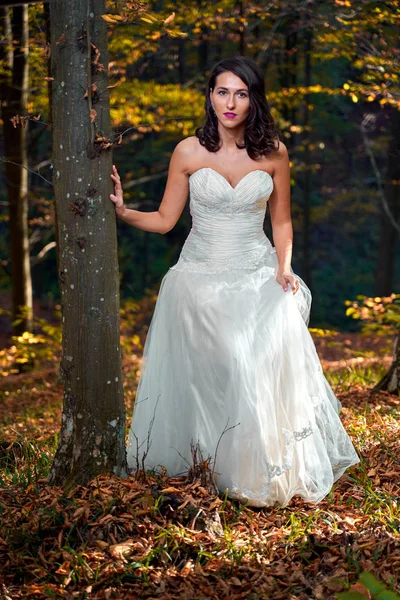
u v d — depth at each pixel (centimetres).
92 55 363
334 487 416
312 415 407
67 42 360
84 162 367
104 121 371
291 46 1152
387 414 548
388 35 730
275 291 418
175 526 343
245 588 305
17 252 1117
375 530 347
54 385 932
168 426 416
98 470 384
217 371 400
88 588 304
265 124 405
